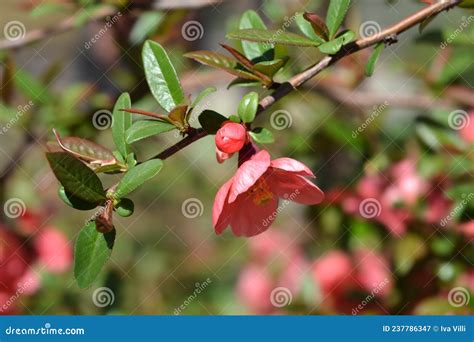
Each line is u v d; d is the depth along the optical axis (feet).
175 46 2.41
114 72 2.33
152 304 2.46
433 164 2.13
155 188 2.66
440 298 2.10
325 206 2.18
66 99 2.27
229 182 1.71
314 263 2.20
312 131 2.28
